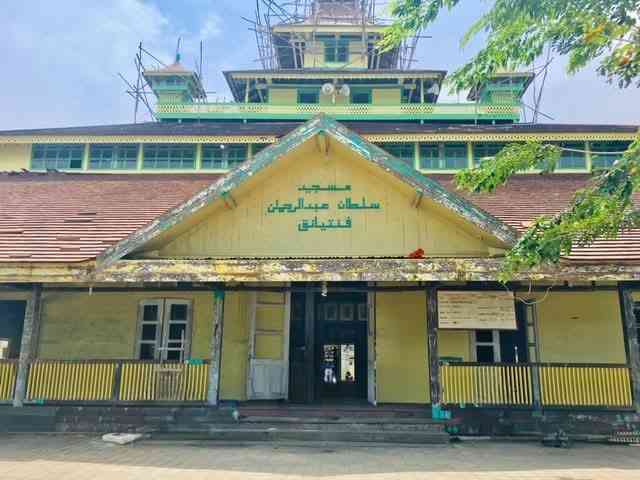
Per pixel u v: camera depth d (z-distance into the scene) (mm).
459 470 7582
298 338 12695
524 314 12633
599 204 5797
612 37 5605
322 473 7312
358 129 19359
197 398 10398
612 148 18453
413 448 9266
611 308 12516
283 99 30547
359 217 11227
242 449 9023
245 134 19156
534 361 12297
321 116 10734
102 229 11578
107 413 10438
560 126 19141
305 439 9766
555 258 6582
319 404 11602
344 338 13359
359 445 9453
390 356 12547
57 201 14039
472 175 7145
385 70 29719
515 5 6469
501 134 18578
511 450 9148
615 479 7129
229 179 10484
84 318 12844
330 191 11383
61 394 10523
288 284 12508
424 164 19000
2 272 9953
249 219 11234
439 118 28734
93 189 15547
